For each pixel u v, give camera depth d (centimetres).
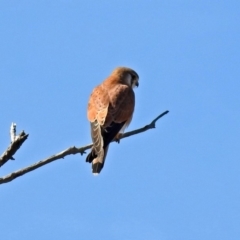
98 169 1114
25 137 845
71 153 998
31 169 891
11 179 878
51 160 930
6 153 843
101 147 1162
